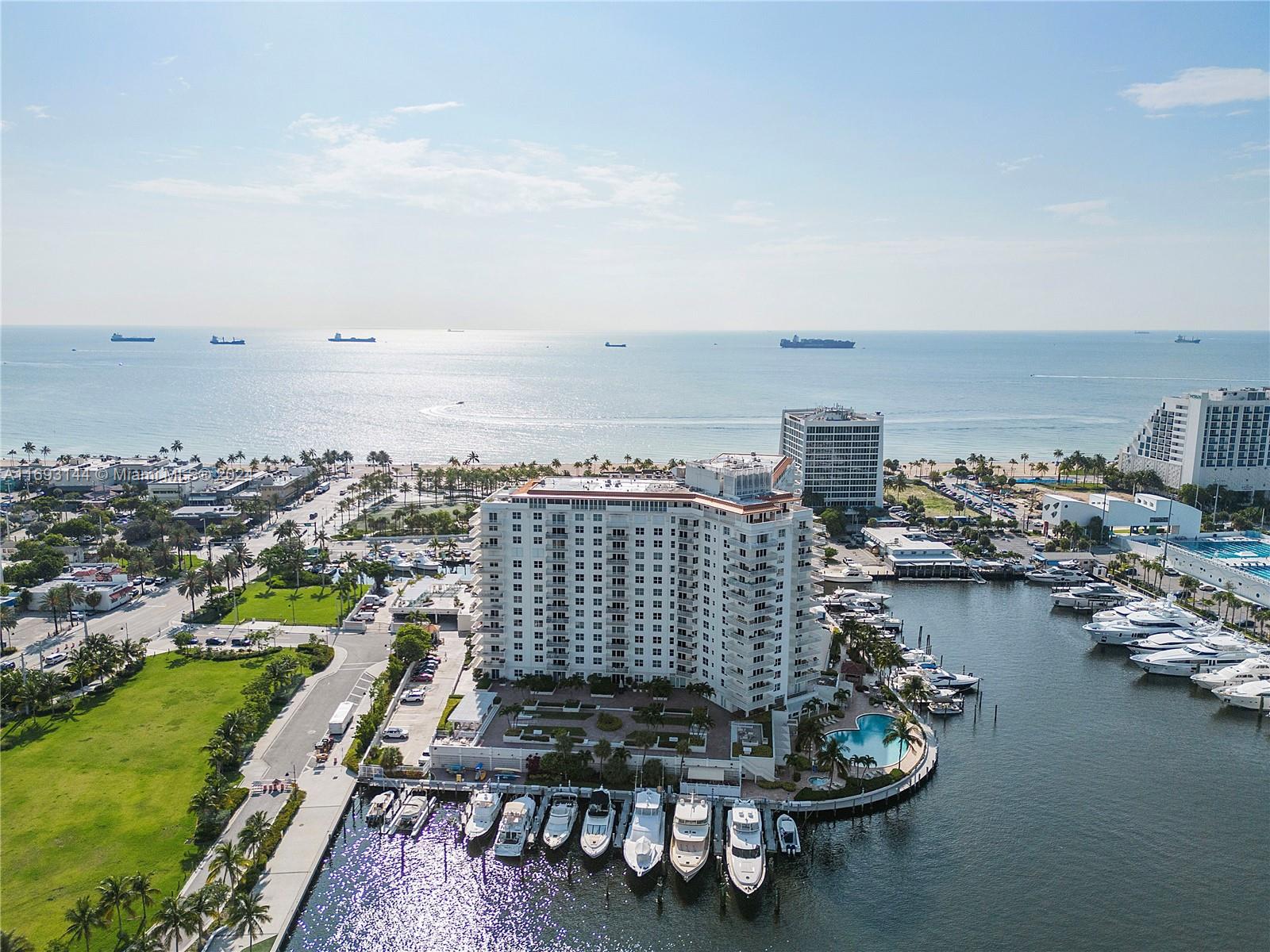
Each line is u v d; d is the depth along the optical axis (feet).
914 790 556.51
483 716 596.29
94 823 490.49
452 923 437.17
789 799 532.73
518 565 645.10
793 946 423.64
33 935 400.88
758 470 636.07
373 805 523.70
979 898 457.27
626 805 532.32
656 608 639.76
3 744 579.89
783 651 616.39
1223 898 457.27
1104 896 458.50
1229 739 629.51
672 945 424.87
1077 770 585.63
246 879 445.37
